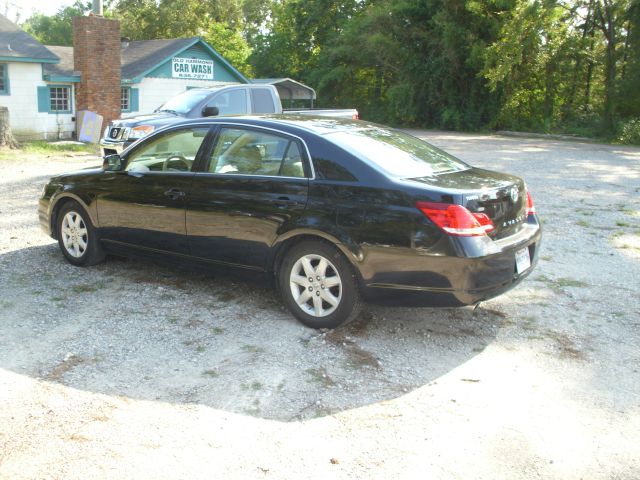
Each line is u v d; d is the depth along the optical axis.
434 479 2.97
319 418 3.51
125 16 50.22
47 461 3.06
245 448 3.21
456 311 5.17
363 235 4.35
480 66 32.00
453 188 4.27
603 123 28.84
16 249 6.88
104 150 12.12
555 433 3.36
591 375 4.05
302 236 4.64
